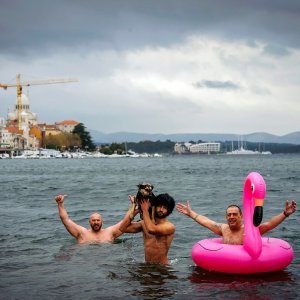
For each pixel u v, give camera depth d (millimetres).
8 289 8133
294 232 13930
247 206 9125
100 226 12586
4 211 20484
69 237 13297
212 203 24469
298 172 67812
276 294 7816
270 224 9461
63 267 9688
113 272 9227
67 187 39094
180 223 15945
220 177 56094
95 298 7637
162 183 44844
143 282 8531
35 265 9898
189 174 65625
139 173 70938
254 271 8930
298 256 10578
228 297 7672
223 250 9047
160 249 9844
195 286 8266
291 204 9297
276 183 41781
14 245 12203
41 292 7949
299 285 8297
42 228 15164
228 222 9594
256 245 8820
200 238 13133
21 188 37875
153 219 9711
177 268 9508
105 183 45500
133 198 9961
